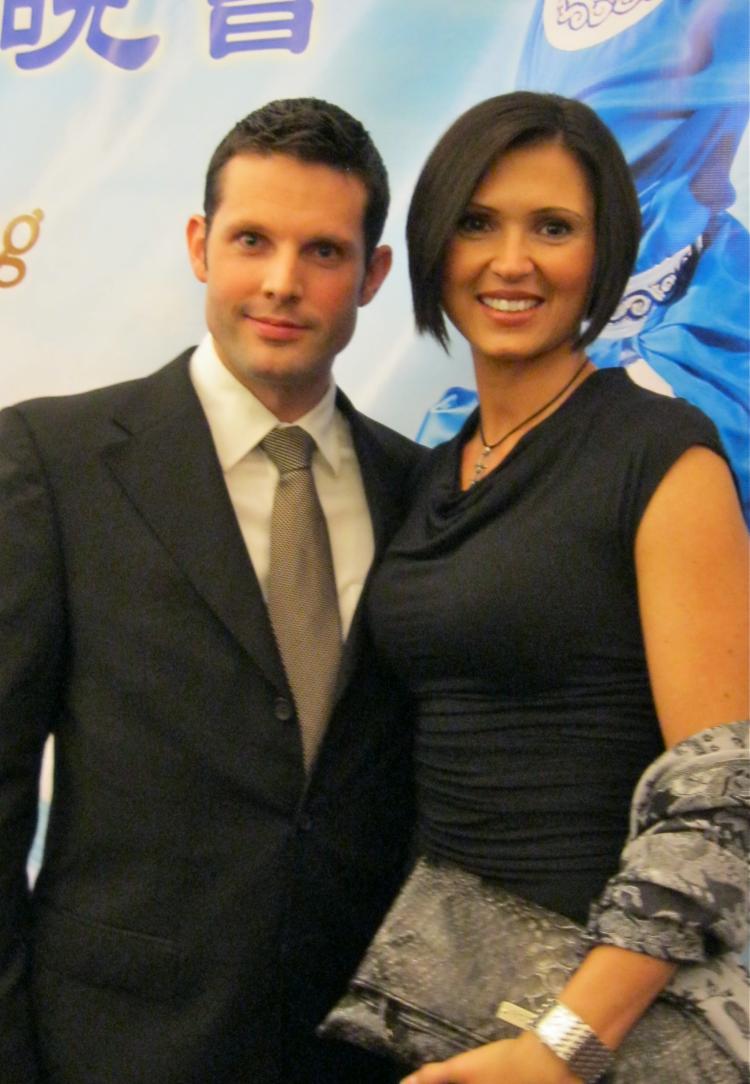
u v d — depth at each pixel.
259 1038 1.07
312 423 1.17
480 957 0.92
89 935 1.06
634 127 1.36
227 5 1.47
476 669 0.99
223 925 1.05
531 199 0.99
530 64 1.39
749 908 0.88
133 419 1.12
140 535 1.07
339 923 1.13
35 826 1.10
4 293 1.55
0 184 1.54
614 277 1.02
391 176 1.44
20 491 1.06
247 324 1.09
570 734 0.96
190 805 1.05
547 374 1.05
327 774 1.10
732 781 0.85
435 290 1.06
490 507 1.00
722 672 0.89
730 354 1.33
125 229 1.51
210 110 1.48
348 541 1.18
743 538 0.93
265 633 1.06
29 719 1.05
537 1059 0.84
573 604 0.94
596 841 0.95
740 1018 0.88
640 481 0.93
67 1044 1.06
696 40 1.33
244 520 1.13
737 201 1.32
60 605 1.06
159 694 1.05
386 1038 0.93
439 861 1.03
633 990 0.84
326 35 1.45
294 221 1.06
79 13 1.51
